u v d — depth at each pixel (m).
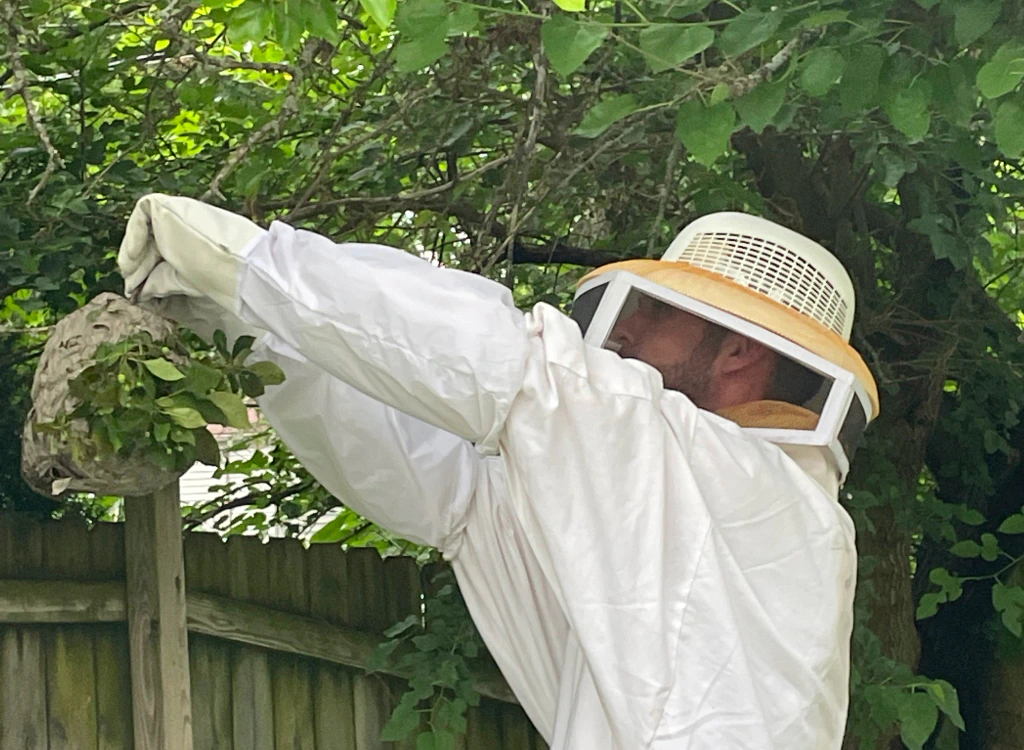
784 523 2.26
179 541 3.50
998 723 4.58
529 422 2.12
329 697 3.94
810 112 3.87
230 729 3.71
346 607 3.96
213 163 3.89
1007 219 4.36
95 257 3.49
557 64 2.32
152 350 2.17
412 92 3.67
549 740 2.54
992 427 4.51
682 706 2.05
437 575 3.89
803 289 2.51
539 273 4.58
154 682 3.44
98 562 3.45
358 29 3.69
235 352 2.26
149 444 2.17
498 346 2.13
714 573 2.13
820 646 2.21
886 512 4.34
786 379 2.40
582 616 2.08
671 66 2.39
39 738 3.35
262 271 2.18
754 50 2.97
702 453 2.24
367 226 3.84
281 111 2.97
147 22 3.90
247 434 5.02
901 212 4.49
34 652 3.37
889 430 4.43
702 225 2.60
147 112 3.62
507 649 2.58
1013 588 3.79
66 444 2.17
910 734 3.35
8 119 4.19
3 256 3.20
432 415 2.17
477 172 3.52
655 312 2.42
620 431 2.15
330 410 2.51
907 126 2.53
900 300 4.44
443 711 3.58
